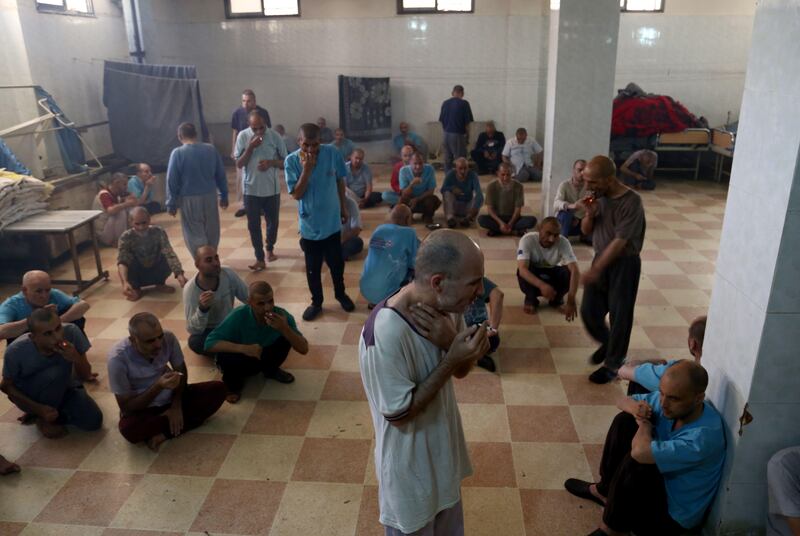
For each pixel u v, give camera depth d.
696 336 2.76
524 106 10.52
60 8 7.19
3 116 6.20
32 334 3.09
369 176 7.91
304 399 3.56
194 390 3.29
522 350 4.06
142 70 7.83
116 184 6.72
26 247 5.68
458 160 6.90
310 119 10.79
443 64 10.41
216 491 2.84
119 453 3.12
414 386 1.66
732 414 2.27
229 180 9.69
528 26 10.12
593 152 6.57
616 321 3.44
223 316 3.99
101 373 3.87
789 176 1.93
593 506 2.70
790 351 2.10
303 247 4.48
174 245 6.48
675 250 6.07
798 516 2.07
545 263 4.52
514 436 3.17
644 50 10.03
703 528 2.50
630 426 2.55
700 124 9.41
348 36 10.35
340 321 4.55
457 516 2.02
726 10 9.80
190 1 10.29
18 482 2.92
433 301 1.64
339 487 2.85
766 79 2.06
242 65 10.56
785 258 1.99
